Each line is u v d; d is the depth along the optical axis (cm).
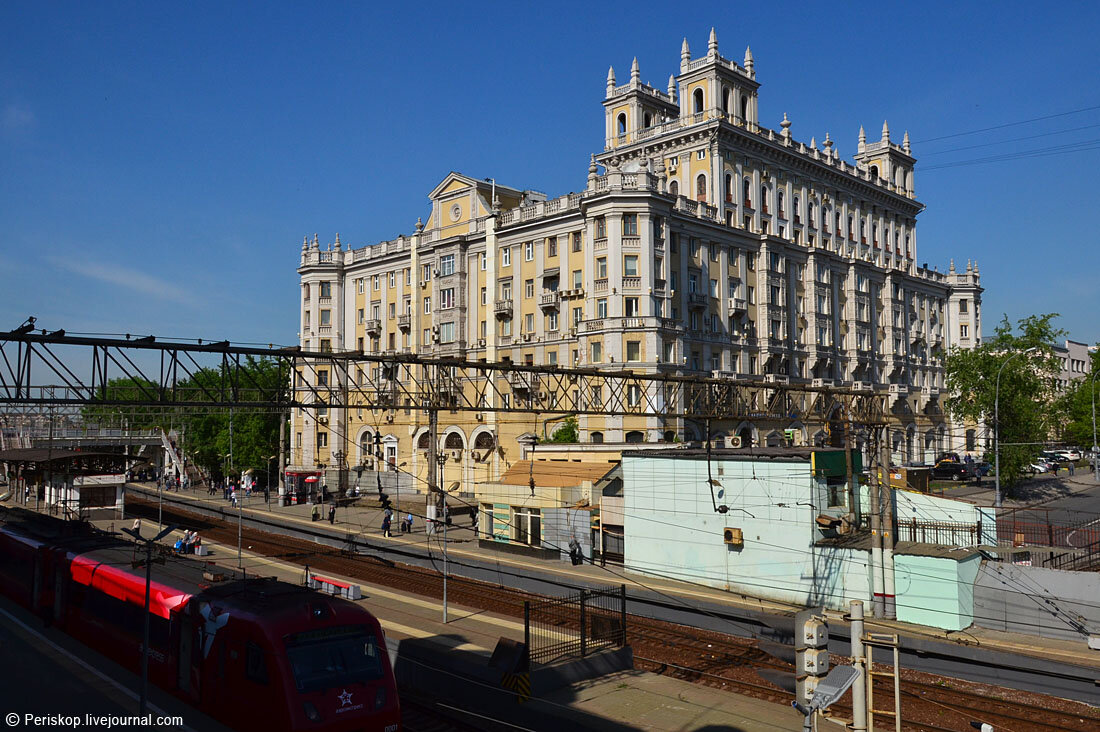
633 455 3794
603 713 1909
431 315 7119
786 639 2577
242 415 7331
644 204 5566
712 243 6309
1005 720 1947
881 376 8062
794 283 7056
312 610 1653
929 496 3528
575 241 5956
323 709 1531
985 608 2772
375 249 7712
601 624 2425
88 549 2534
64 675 2064
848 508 3288
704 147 6538
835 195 7938
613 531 3928
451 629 2656
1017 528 3972
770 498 3250
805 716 1081
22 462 5416
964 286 9500
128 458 5609
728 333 6375
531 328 6300
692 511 3534
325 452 7650
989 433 6531
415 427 6925
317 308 8000
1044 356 6181
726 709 1959
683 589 3384
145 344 2239
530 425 6041
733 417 3481
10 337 2062
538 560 4059
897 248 8850
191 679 1802
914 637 2594
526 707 1933
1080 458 8469
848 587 2988
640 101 7138
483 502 4509
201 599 1833
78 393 2172
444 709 2030
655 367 5453
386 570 3891
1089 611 2542
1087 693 2044
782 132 7319
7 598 2911
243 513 5828
